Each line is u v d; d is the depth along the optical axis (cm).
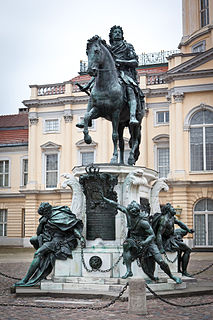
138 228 973
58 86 4422
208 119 3716
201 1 4347
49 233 1056
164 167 4053
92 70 1053
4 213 4750
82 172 1098
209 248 3594
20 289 1002
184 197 3656
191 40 4297
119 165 1063
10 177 4725
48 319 753
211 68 3656
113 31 1248
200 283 1159
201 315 786
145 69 4688
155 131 4084
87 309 828
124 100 1156
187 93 3753
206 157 3691
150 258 995
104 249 1020
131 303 793
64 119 4359
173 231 1179
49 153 4388
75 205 1077
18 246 4538
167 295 951
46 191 4284
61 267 1031
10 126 5025
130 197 1052
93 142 4228
